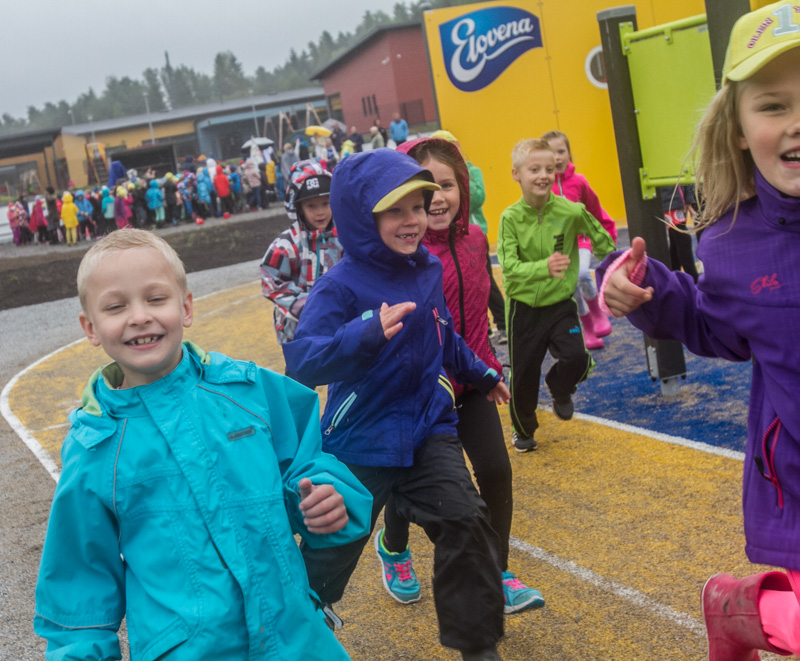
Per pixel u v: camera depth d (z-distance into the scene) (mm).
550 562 4027
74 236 31297
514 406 5387
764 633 2387
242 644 2027
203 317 13039
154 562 2043
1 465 7047
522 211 5227
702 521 4211
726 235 2248
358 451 3078
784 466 2172
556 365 5363
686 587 3621
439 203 3861
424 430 3094
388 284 3131
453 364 3395
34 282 21875
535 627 3492
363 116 59750
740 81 2125
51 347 12938
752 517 2258
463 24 13352
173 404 2135
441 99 13500
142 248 2139
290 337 4980
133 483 2057
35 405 9133
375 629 3709
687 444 5262
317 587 2781
